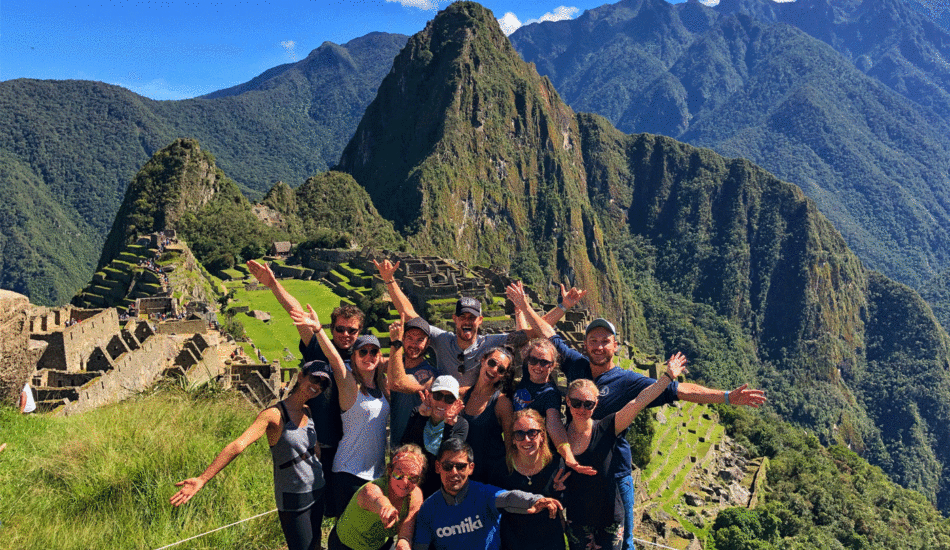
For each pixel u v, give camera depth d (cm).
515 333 955
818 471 8825
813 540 6188
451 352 948
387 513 753
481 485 777
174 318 5525
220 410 1666
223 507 1083
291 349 6353
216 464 799
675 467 6581
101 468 1158
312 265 11550
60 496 1090
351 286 9725
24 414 1638
